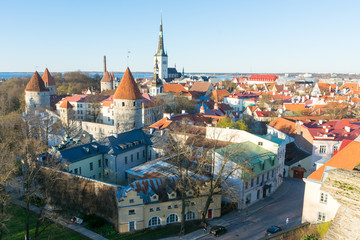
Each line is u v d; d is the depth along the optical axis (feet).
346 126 233.35
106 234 147.74
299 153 237.66
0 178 149.59
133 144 225.56
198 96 550.77
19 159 238.27
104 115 425.28
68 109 380.58
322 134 226.17
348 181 70.33
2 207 145.69
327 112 333.83
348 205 69.26
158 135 239.30
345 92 556.10
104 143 214.90
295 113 348.59
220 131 201.36
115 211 150.61
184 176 158.30
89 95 457.27
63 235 146.61
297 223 156.76
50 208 173.58
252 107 395.75
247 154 183.83
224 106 458.91
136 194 147.33
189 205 159.74
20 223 156.66
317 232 111.86
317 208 128.26
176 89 551.59
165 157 204.64
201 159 177.27
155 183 160.66
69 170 183.01
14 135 262.88
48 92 385.09
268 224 156.97
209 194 159.02
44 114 305.73
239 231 150.30
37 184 179.52
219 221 161.68
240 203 159.02
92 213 164.96
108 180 209.26
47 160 181.16
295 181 223.51
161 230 152.15
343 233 69.77
